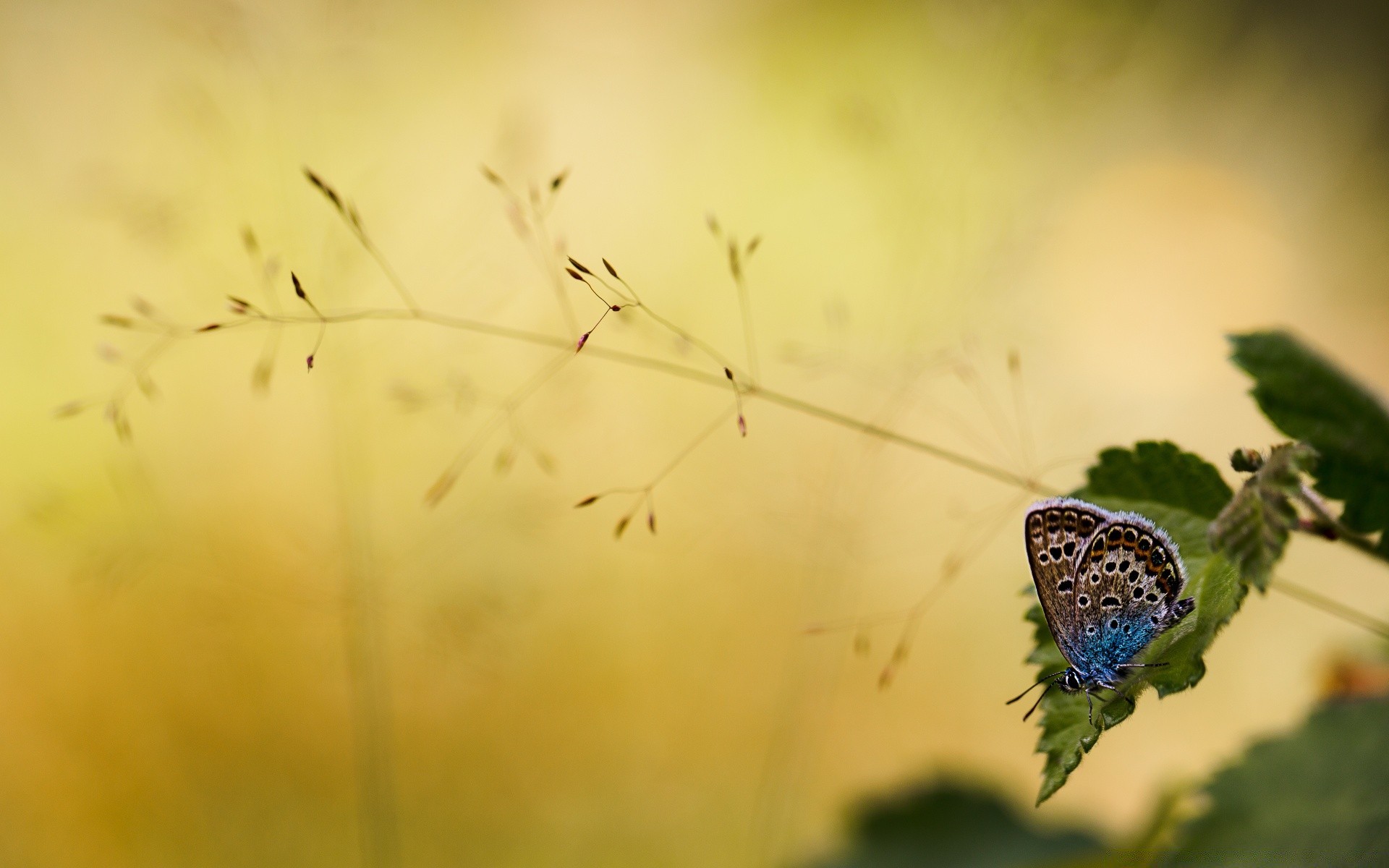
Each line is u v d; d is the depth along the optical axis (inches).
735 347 25.2
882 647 25.5
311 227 19.9
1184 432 28.3
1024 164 28.2
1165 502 15.8
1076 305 28.7
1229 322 31.5
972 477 25.2
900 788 18.0
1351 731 15.9
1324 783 15.8
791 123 29.4
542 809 22.6
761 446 22.9
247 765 21.9
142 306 17.3
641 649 23.9
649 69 32.0
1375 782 15.8
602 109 31.0
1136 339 30.0
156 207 20.0
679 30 32.5
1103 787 23.9
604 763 23.2
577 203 29.1
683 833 22.2
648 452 24.4
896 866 17.7
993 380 25.0
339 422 19.7
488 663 22.2
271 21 20.6
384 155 23.2
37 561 21.8
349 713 22.1
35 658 21.6
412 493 21.0
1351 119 35.8
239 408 22.6
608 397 24.9
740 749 23.1
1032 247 22.8
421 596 20.2
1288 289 32.9
